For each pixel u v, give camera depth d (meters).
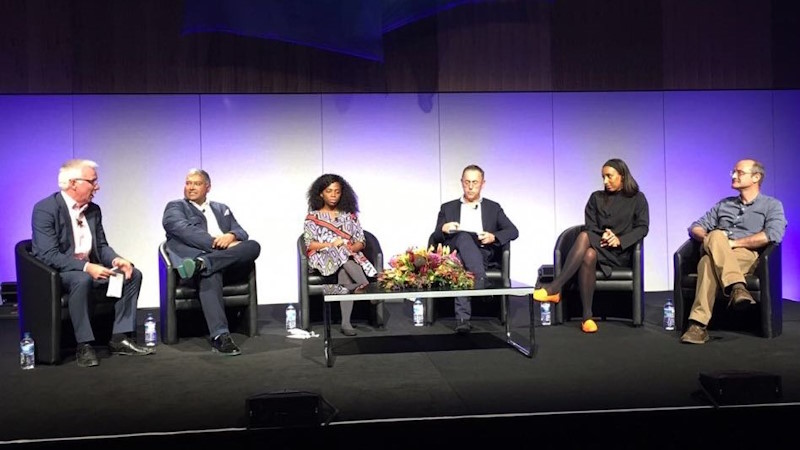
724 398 2.99
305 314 4.89
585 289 4.80
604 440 2.91
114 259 4.31
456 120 6.38
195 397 3.35
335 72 6.17
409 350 4.29
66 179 4.29
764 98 6.55
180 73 6.01
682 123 6.53
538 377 3.59
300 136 6.26
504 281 4.99
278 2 6.08
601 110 6.49
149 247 6.15
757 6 6.39
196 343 4.62
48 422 3.00
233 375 3.76
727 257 4.32
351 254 4.84
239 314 4.91
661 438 2.95
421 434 2.86
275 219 6.27
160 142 6.12
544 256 6.50
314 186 5.10
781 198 6.57
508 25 6.25
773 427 2.97
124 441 2.77
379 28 6.18
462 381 3.54
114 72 5.93
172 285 4.57
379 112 6.32
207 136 6.17
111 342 4.32
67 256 4.16
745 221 4.70
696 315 4.36
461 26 6.22
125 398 3.35
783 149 6.58
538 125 6.45
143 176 6.12
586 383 3.46
